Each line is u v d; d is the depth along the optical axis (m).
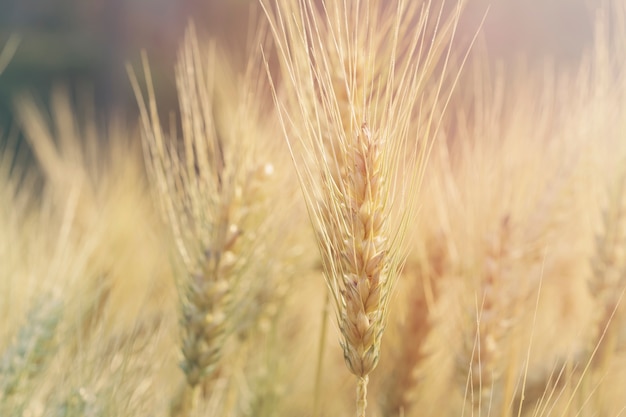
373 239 0.39
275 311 0.56
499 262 0.50
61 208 0.74
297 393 0.60
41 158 0.90
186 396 0.51
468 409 0.50
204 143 0.49
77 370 0.49
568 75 0.55
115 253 0.62
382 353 0.56
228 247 0.48
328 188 0.40
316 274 0.58
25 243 0.63
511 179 0.52
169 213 0.49
